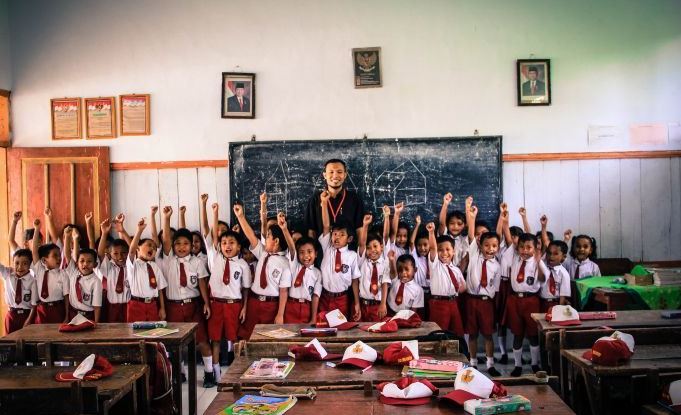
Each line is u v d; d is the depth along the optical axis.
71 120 5.40
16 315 4.61
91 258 4.57
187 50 5.36
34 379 2.68
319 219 4.99
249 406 2.29
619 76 5.30
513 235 4.94
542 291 4.66
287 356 2.99
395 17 5.32
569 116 5.29
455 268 4.59
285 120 5.34
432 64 5.31
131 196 5.38
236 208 4.59
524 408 2.20
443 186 5.27
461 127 5.30
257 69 5.36
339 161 4.96
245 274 4.60
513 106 5.30
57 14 5.40
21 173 5.35
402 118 5.31
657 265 5.27
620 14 5.29
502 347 4.92
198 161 5.34
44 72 5.41
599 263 5.17
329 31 5.33
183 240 4.62
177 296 4.59
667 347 3.06
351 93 5.32
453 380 2.52
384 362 2.84
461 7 5.30
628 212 5.30
